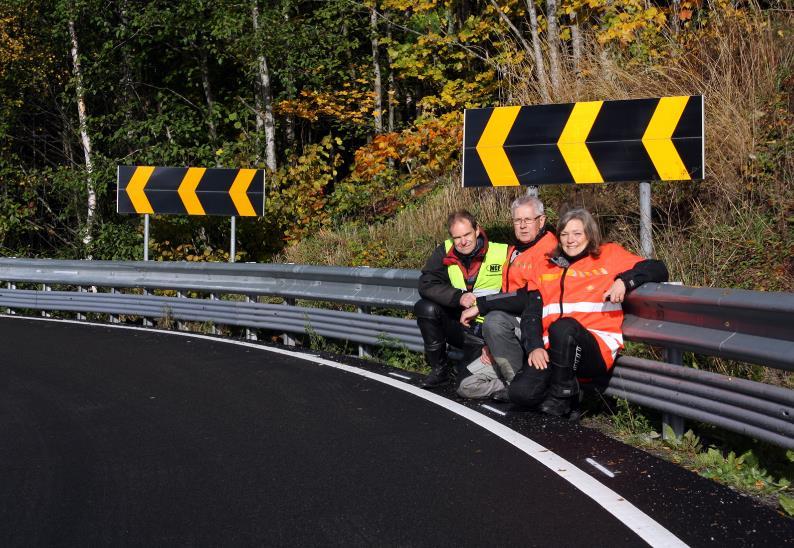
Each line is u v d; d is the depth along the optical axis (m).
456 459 5.59
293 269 10.69
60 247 22.91
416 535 4.32
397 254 13.77
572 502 4.71
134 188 15.38
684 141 8.71
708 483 5.00
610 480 5.07
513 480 5.13
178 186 15.41
